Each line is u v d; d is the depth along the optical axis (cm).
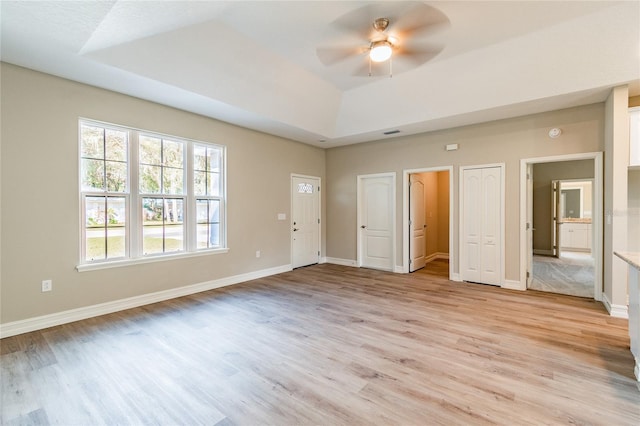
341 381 215
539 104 392
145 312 358
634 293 230
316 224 668
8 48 259
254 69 370
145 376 222
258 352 259
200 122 444
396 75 414
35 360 244
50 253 314
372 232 622
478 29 304
